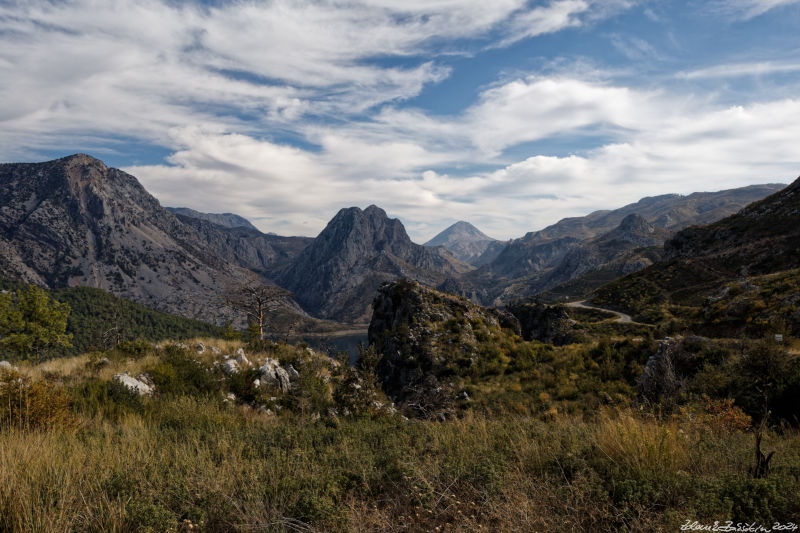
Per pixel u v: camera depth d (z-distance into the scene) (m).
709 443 5.26
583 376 22.83
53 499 3.52
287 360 19.25
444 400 21.50
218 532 3.52
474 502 3.80
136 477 4.38
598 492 3.56
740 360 13.89
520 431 6.40
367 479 4.57
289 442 6.68
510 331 37.75
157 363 13.96
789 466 4.14
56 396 8.19
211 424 8.46
